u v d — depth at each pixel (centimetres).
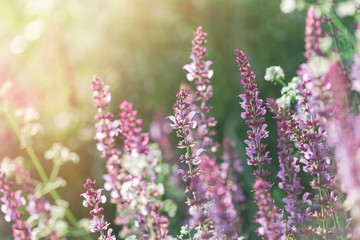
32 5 617
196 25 586
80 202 611
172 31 575
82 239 399
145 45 575
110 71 587
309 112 206
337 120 175
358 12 239
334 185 200
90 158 610
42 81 603
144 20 576
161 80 577
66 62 595
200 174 219
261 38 582
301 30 573
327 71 186
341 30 249
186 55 578
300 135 217
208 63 238
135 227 237
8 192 197
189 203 218
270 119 533
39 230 197
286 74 572
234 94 590
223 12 589
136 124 199
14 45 614
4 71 614
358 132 140
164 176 365
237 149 505
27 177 200
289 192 212
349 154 139
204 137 239
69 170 616
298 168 211
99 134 228
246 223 381
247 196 428
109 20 577
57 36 593
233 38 590
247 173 465
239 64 220
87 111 595
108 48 580
